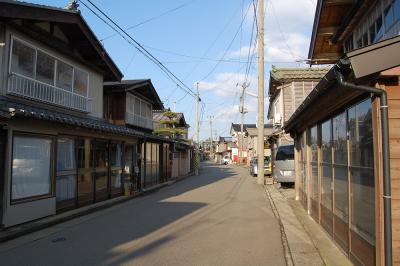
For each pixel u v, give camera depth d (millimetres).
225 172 43562
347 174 6793
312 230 9570
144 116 26766
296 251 7758
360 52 4531
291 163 21891
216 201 16344
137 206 14961
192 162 42594
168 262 7031
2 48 11148
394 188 4836
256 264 6926
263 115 25688
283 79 29250
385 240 4766
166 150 29484
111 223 11148
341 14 11633
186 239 8938
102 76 18312
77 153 13820
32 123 10844
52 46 13594
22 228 9781
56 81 14047
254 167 34781
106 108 22500
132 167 20031
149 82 24812
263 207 14445
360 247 5996
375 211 5035
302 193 13992
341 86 5363
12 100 11039
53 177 11852
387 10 9008
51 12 12547
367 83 5008
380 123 4914
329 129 8547
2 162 9820
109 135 16469
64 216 11664
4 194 9750
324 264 6777
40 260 7211
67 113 14320
